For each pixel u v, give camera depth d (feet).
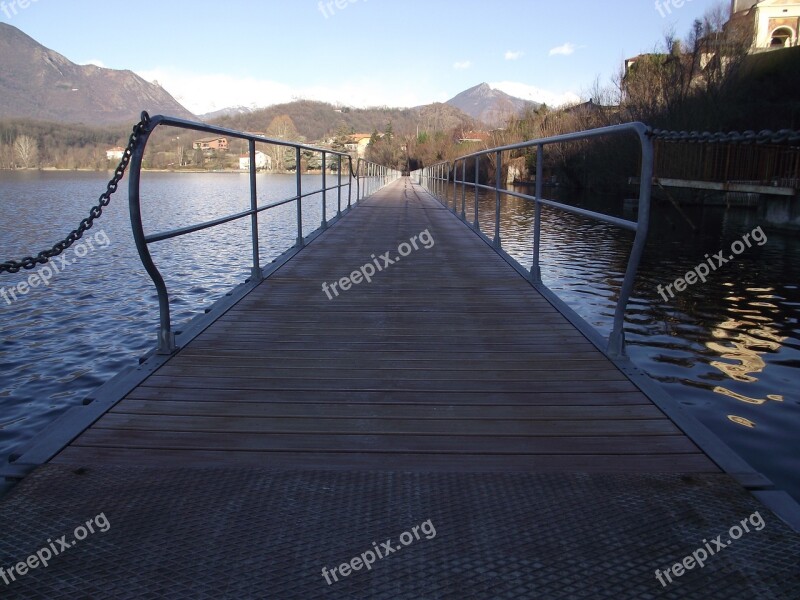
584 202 86.38
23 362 20.36
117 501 4.99
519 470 5.58
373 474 5.51
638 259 8.05
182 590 3.95
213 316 10.94
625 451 5.95
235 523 4.70
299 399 7.27
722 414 13.89
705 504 4.95
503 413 6.88
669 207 72.64
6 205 81.56
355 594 3.93
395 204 43.29
